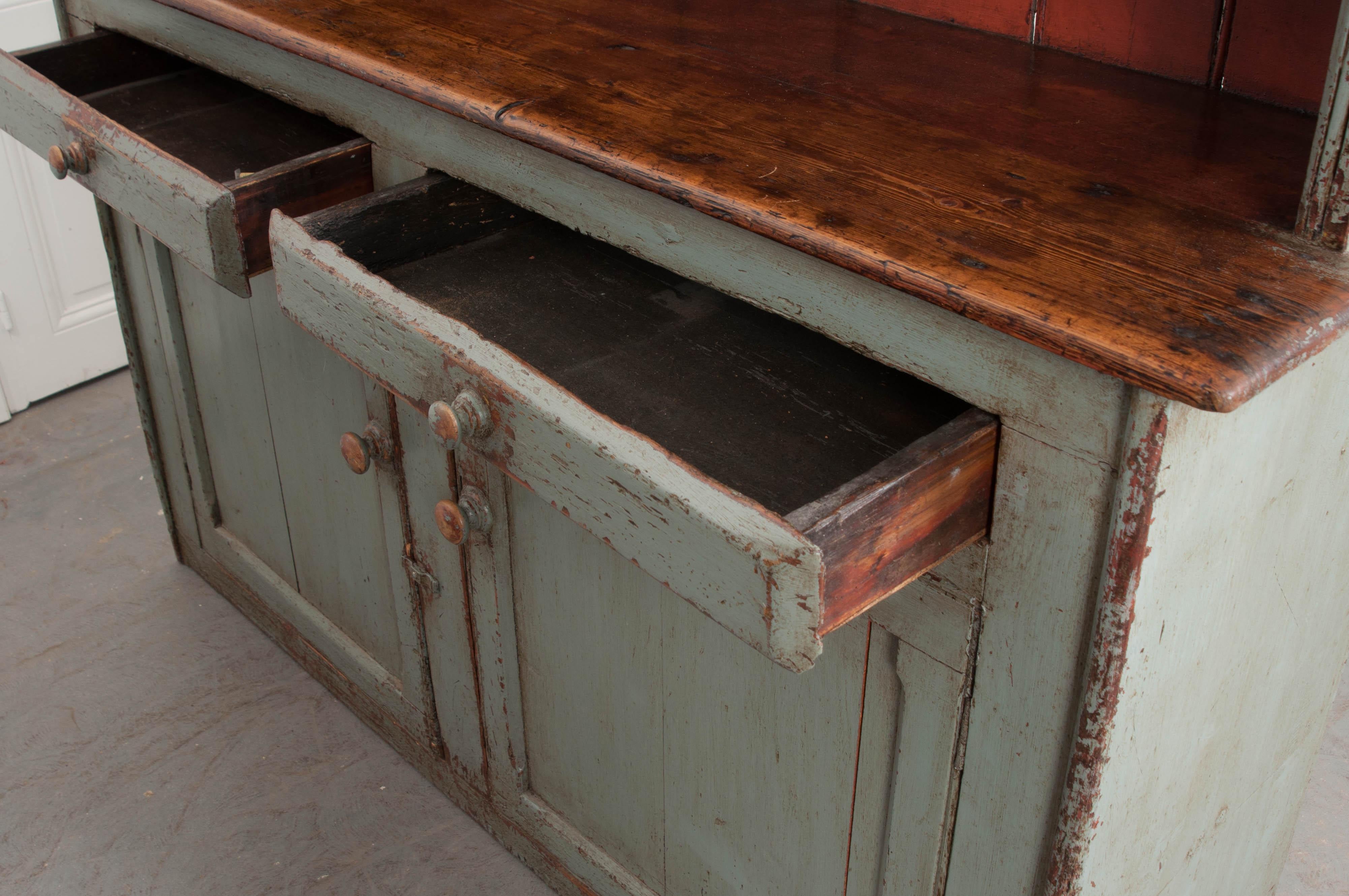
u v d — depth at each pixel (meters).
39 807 1.68
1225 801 1.14
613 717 1.34
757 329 1.12
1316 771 1.71
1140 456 0.74
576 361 1.07
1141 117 1.06
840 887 1.16
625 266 1.23
